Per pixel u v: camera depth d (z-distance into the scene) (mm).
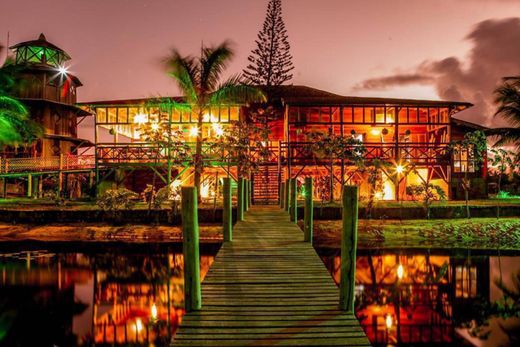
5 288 11852
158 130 20734
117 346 7934
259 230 12422
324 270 8500
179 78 19797
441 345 7758
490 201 23062
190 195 6461
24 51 36188
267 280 7863
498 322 8961
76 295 11258
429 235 18031
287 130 23688
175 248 16969
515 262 14617
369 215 19422
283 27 34906
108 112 24625
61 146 36594
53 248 16984
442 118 24125
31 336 8523
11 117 26734
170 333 8641
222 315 6297
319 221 19047
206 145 24203
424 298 10719
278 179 23047
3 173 26531
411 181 24984
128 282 12477
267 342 5504
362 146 21531
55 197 23828
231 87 20172
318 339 5594
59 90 36750
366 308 9953
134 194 20188
